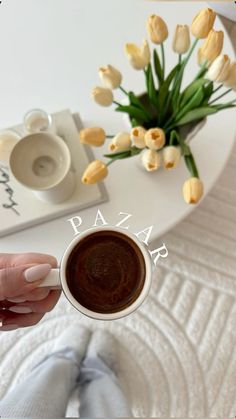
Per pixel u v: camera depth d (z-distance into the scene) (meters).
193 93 0.34
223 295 0.60
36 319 0.40
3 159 0.42
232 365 0.58
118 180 0.44
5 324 0.39
